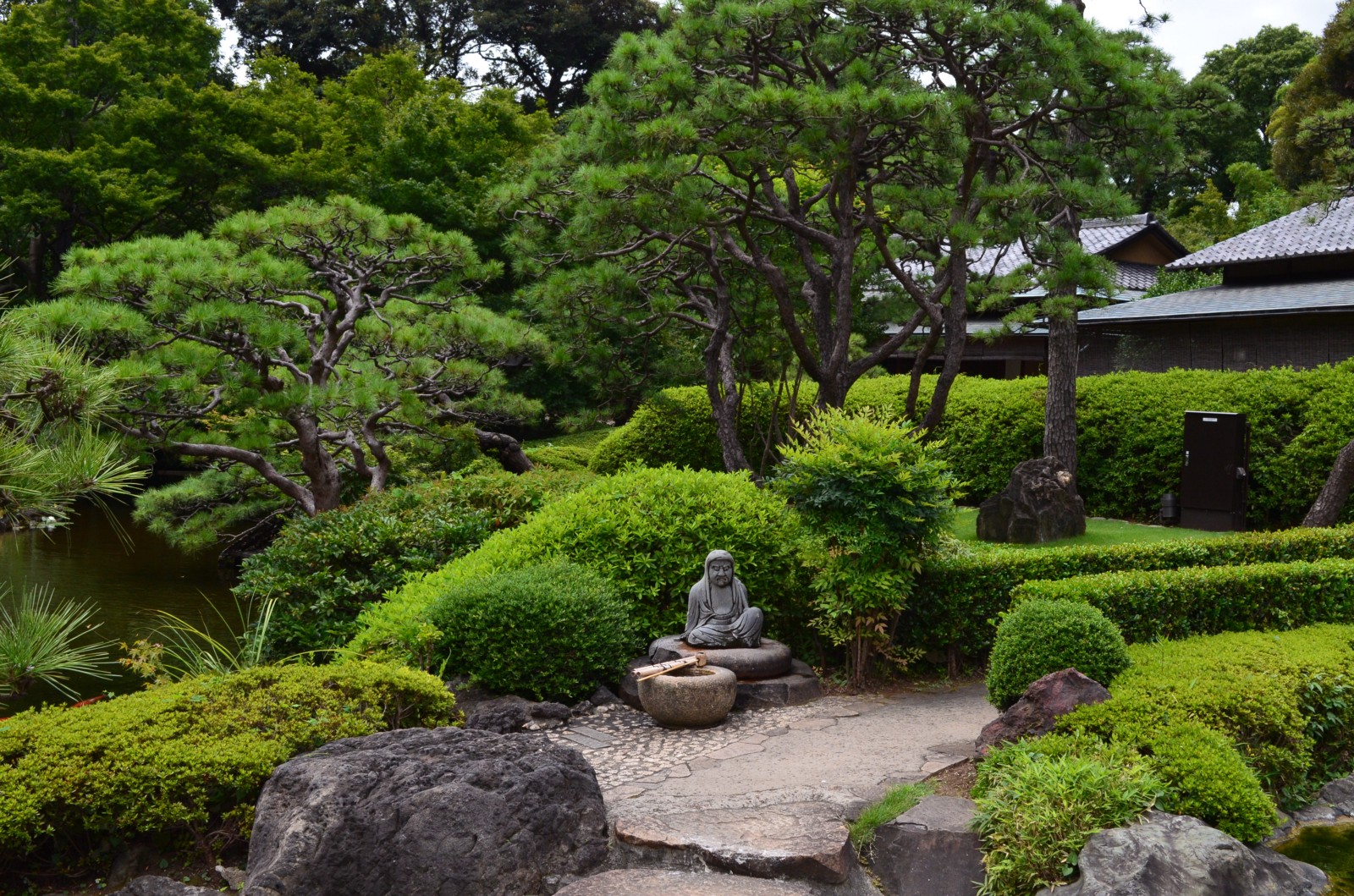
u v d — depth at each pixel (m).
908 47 12.09
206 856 5.31
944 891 4.99
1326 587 9.38
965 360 28.36
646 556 9.16
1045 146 13.55
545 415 23.69
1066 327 16.75
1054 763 5.41
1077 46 11.70
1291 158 22.77
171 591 16.50
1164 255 32.66
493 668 7.94
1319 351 18.69
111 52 28.03
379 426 16.11
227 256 13.28
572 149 13.21
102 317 11.09
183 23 31.48
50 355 5.29
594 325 15.75
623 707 8.07
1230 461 15.17
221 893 4.97
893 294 17.64
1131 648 7.43
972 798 5.68
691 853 5.05
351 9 44.28
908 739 7.05
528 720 7.63
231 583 17.20
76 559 19.52
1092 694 6.19
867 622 8.46
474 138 29.05
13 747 5.32
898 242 16.30
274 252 14.80
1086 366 22.86
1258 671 6.83
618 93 11.59
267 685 6.33
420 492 13.77
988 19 11.05
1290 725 6.32
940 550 9.20
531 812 5.03
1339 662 7.26
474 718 7.51
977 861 5.08
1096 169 13.09
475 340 14.91
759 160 11.61
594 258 15.34
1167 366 21.16
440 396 16.28
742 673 8.13
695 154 12.59
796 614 9.23
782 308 13.20
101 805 5.14
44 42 27.52
